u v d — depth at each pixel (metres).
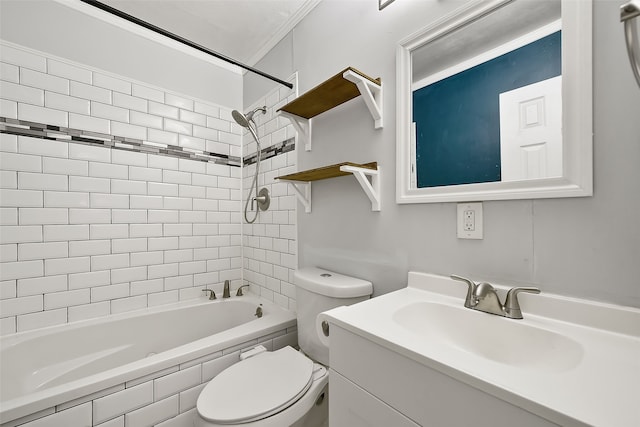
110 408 1.03
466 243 0.92
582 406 0.40
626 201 0.64
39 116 1.47
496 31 0.86
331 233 1.46
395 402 0.62
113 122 1.71
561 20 0.73
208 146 2.12
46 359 1.39
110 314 1.68
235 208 2.26
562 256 0.73
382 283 1.19
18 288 1.41
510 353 0.73
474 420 0.49
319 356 1.22
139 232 1.80
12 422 0.85
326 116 1.48
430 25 1.00
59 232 1.53
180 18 1.73
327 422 1.18
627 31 0.39
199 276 2.06
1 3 1.40
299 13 1.66
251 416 0.86
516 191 0.80
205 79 2.11
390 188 1.16
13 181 1.41
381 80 1.20
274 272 1.92
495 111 0.85
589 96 0.68
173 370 1.18
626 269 0.64
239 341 1.38
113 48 1.71
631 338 0.62
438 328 0.87
